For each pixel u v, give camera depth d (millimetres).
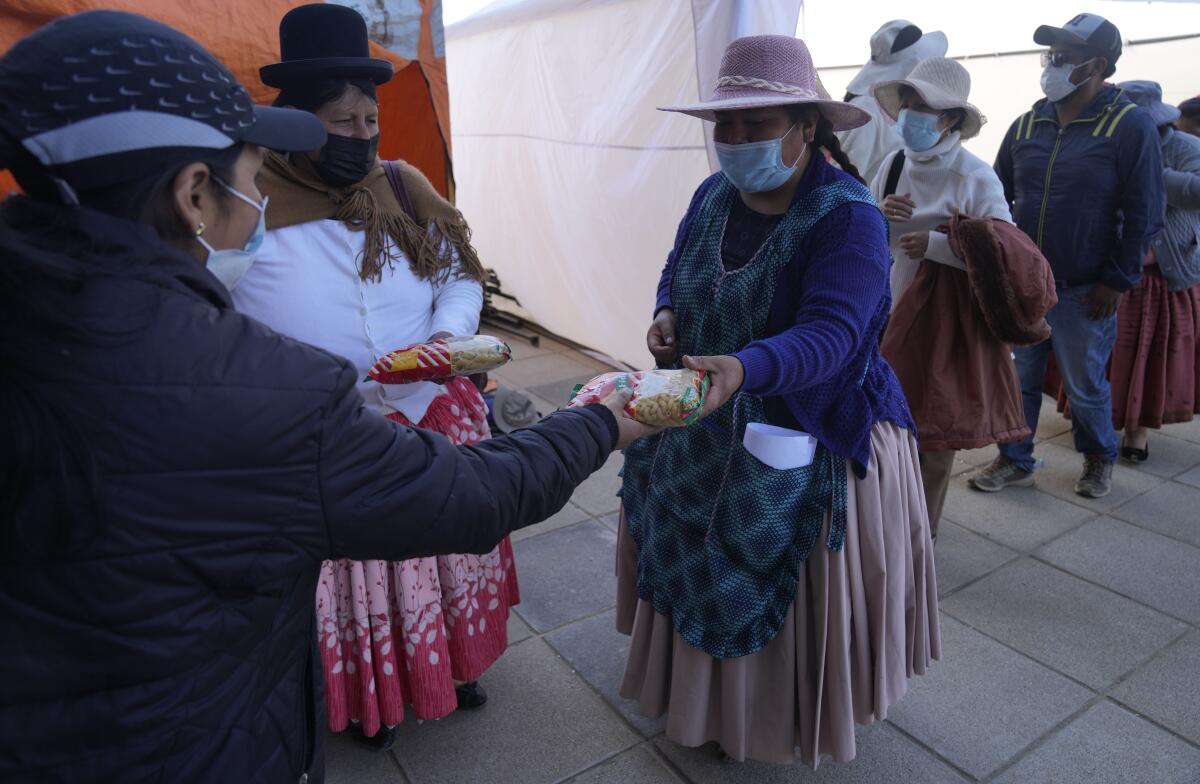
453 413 2111
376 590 2016
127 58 782
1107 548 3326
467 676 2213
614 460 4094
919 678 2564
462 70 6316
